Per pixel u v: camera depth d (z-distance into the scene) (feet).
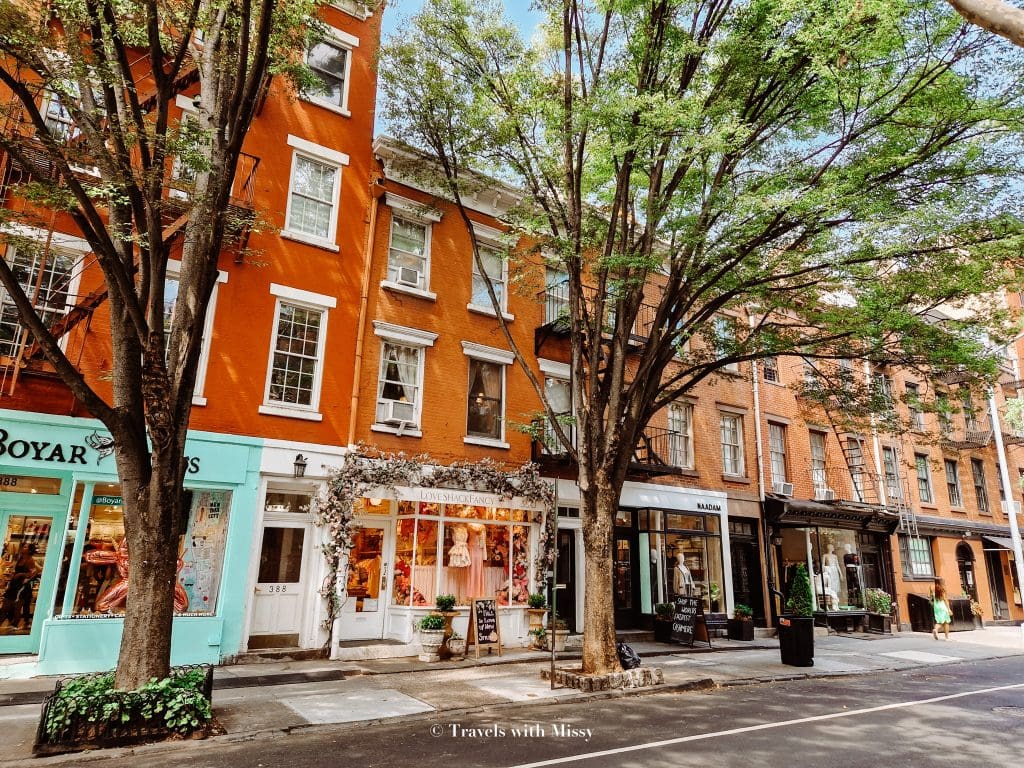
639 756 20.81
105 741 20.54
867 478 73.51
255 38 27.96
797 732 24.72
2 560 32.07
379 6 47.29
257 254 39.58
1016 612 85.56
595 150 33.42
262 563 37.47
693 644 48.98
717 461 62.23
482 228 50.29
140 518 23.00
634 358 57.82
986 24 10.80
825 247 32.60
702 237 31.42
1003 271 35.04
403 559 42.65
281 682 31.50
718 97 32.55
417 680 33.04
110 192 22.25
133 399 23.48
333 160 44.19
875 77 30.04
